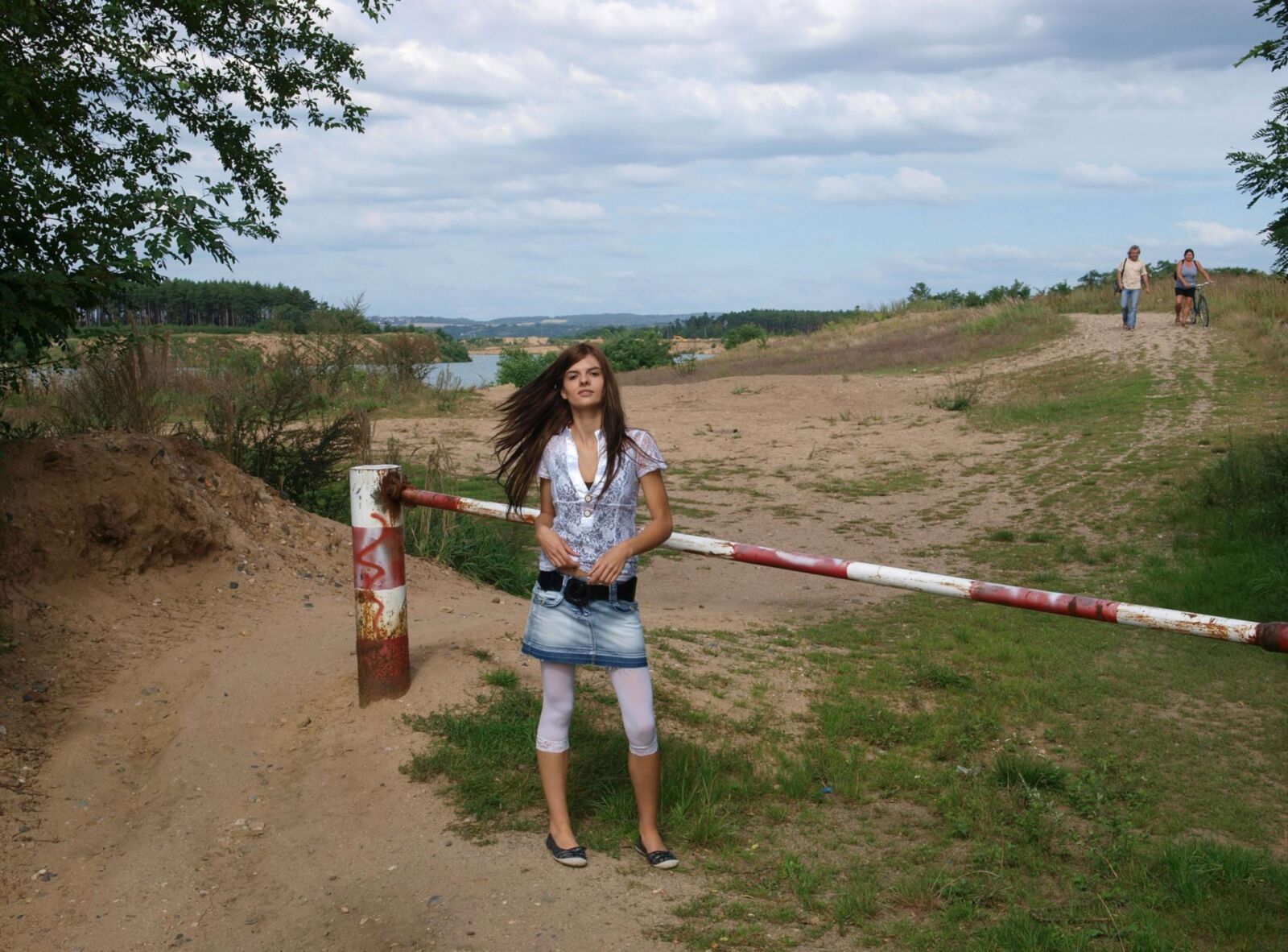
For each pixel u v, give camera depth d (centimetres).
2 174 580
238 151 888
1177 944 323
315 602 606
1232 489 1064
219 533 617
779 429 1930
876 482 1431
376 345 2578
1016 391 2073
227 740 443
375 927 320
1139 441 1452
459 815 391
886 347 3155
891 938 316
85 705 463
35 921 329
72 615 519
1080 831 429
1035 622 778
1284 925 339
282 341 2050
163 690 484
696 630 716
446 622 604
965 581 337
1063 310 3192
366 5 847
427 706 466
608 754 440
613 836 379
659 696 534
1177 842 416
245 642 537
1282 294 2492
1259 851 412
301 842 376
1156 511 1088
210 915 335
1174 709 598
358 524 463
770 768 471
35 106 691
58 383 959
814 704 565
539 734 369
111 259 596
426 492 452
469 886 341
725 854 373
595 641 354
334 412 1781
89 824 386
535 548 1030
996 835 412
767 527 1184
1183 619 301
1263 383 1747
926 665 645
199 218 635
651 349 4088
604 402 356
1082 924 335
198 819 388
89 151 742
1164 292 3238
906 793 458
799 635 732
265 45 896
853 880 358
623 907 329
